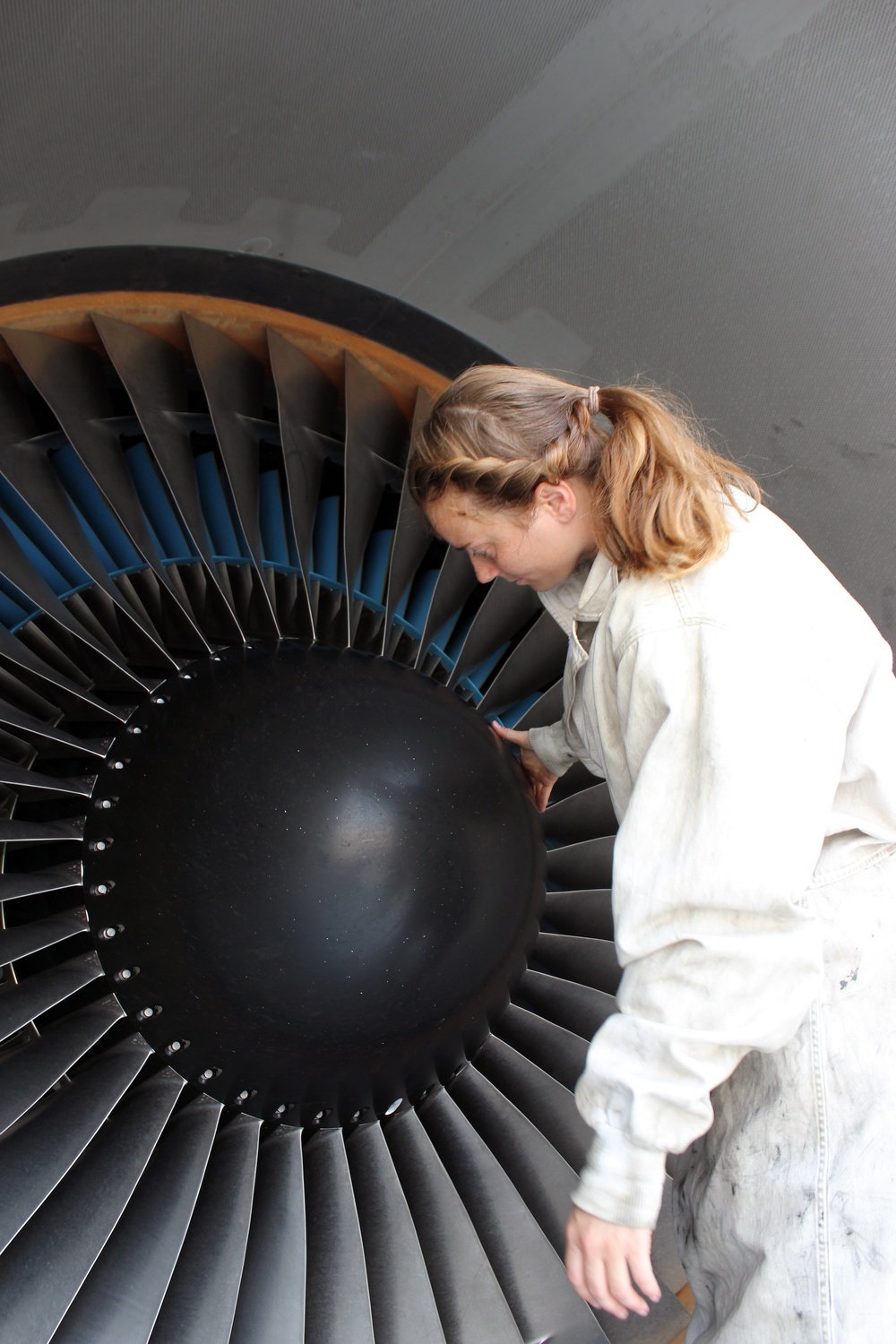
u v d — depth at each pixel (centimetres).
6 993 195
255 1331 194
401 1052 215
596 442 141
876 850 158
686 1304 244
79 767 231
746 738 128
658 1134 137
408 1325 208
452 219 263
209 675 232
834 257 249
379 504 288
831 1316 145
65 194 245
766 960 131
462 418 135
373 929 208
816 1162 151
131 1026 207
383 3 217
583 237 262
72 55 215
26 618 233
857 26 216
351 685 235
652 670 136
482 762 234
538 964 275
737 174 244
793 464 281
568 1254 147
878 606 291
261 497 285
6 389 252
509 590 272
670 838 134
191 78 227
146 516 267
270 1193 210
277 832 212
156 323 271
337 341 283
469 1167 232
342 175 254
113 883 211
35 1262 180
